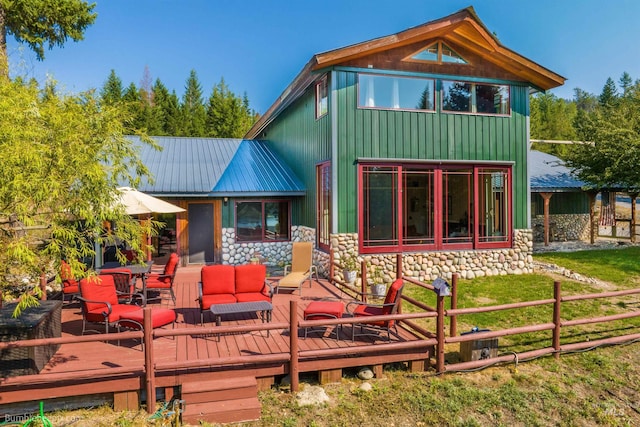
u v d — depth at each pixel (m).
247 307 7.30
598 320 7.67
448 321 9.43
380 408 5.84
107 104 7.18
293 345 6.03
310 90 14.27
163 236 15.41
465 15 12.24
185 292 10.56
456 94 13.32
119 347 6.55
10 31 14.75
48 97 6.23
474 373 6.89
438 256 13.19
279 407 5.77
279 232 15.67
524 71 13.62
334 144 12.11
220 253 15.14
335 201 12.12
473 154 13.48
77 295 8.97
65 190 4.82
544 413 5.94
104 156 6.18
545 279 13.19
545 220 19.98
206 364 5.72
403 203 12.91
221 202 15.12
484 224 13.73
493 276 13.65
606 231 26.09
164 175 15.34
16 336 5.39
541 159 24.66
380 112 12.53
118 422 5.39
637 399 6.37
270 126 20.52
